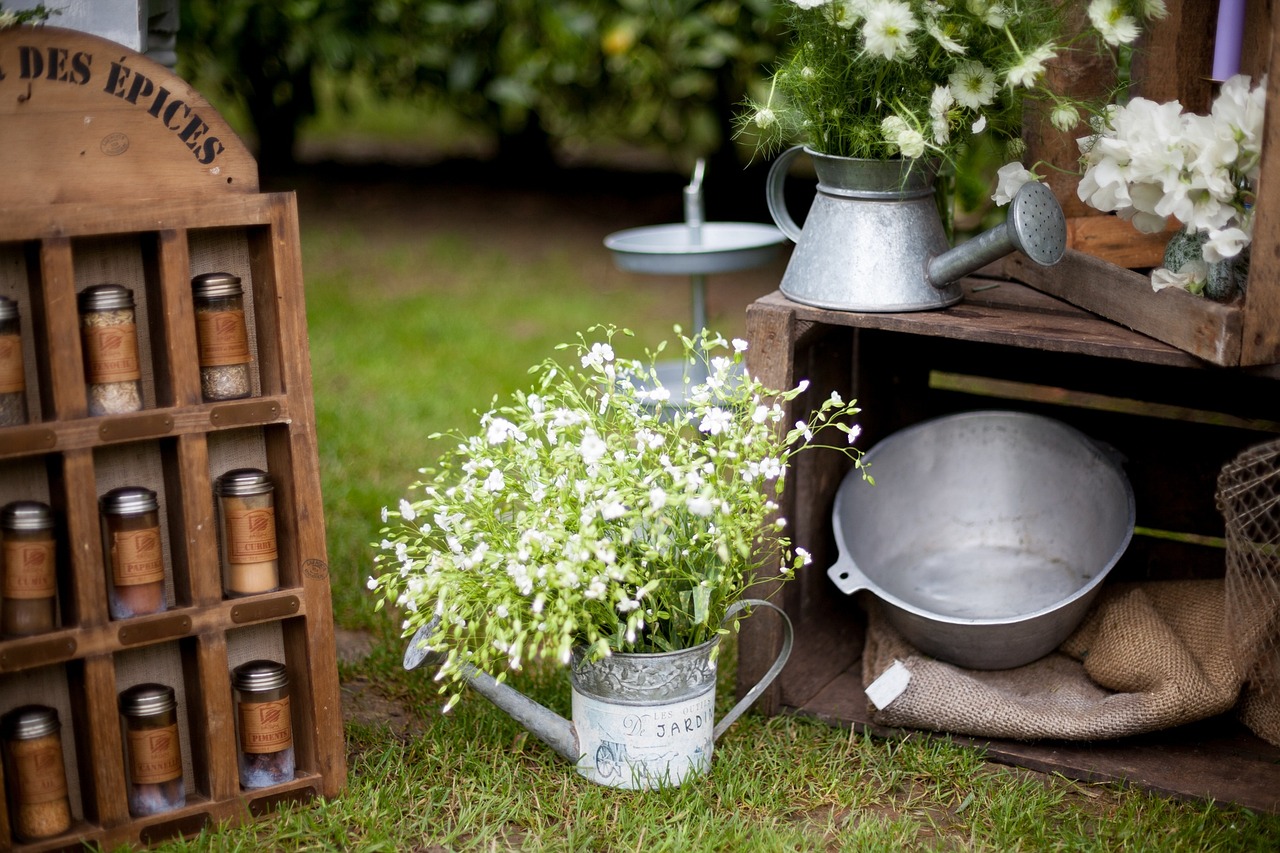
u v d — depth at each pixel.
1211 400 2.77
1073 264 2.44
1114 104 2.44
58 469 1.96
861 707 2.54
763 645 2.49
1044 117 2.50
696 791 2.19
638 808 2.16
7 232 1.83
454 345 4.94
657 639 2.21
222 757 2.09
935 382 3.22
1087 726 2.33
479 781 2.26
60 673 2.07
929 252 2.37
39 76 1.85
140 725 2.04
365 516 3.43
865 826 2.11
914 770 2.32
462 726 2.40
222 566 2.17
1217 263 2.12
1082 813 2.21
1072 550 2.74
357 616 2.91
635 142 7.89
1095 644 2.55
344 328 5.16
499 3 6.09
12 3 2.08
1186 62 2.52
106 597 1.97
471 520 2.23
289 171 8.06
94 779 2.00
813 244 2.41
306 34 6.08
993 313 2.40
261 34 6.12
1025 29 2.22
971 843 2.10
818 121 2.33
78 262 2.00
